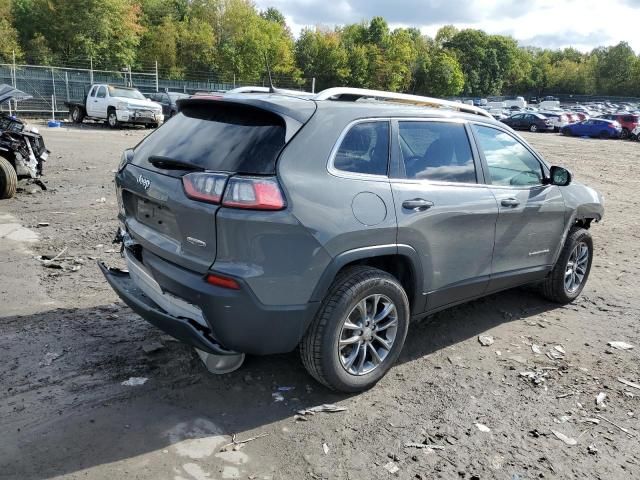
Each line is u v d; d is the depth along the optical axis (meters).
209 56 66.00
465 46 130.88
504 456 3.15
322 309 3.38
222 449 3.05
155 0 75.25
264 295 3.12
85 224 7.58
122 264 5.96
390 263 3.86
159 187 3.35
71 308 4.80
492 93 134.62
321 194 3.24
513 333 4.86
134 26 61.88
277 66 66.75
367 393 3.72
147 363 3.90
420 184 3.82
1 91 9.55
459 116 4.32
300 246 3.14
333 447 3.13
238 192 3.02
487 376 4.07
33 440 3.02
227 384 3.70
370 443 3.19
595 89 133.88
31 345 4.08
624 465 3.13
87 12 57.81
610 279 6.69
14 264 5.84
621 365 4.34
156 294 3.54
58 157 14.12
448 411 3.57
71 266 5.84
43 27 59.62
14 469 2.79
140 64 63.88
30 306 4.79
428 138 4.02
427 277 3.90
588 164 20.84
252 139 3.22
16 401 3.37
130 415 3.30
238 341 3.20
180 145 3.50
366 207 3.43
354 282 3.44
